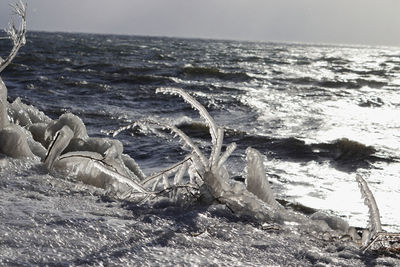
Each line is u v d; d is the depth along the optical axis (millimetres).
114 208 2676
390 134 14234
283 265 2006
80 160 3570
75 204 2689
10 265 1742
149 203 2812
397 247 2340
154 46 110000
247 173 3186
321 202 6793
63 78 25297
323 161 10250
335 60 73562
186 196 2824
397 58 93688
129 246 2039
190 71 36031
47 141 4461
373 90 29172
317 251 2221
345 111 19375
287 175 8656
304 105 20922
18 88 21000
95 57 53844
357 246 2420
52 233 2100
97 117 14766
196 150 2842
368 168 9734
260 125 15516
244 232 2379
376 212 2402
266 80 33781
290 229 2574
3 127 3838
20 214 2328
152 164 9070
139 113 16312
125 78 28406
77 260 1848
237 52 95562
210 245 2156
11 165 3504
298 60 68625
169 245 2107
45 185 3115
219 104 19891
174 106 18656
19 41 3592
